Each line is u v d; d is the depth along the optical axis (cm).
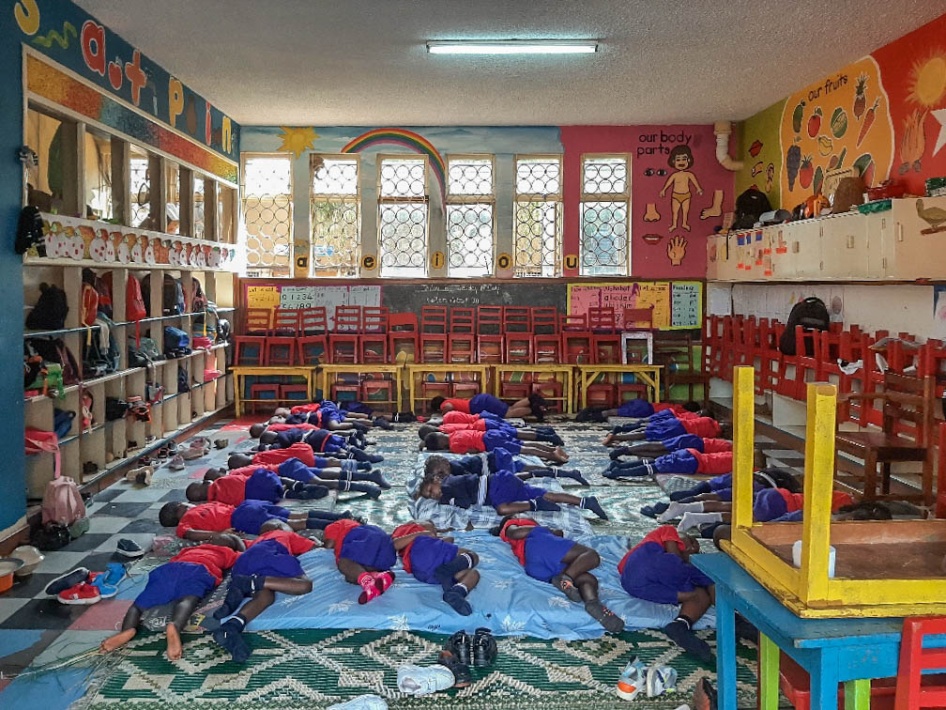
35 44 495
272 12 571
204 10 566
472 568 393
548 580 393
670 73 735
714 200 975
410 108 879
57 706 294
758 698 246
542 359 935
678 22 594
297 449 617
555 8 563
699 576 371
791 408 752
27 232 471
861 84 690
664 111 898
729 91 808
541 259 983
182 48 656
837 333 719
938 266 552
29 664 326
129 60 642
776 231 760
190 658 329
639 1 550
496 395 920
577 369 925
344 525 423
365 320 961
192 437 789
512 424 812
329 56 680
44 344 523
